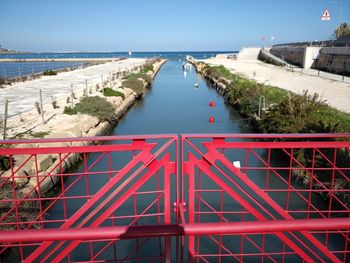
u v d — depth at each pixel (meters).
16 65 71.12
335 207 7.66
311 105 12.39
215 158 2.99
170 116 20.14
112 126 17.66
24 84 26.23
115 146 2.90
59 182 9.24
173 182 7.91
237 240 6.73
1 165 7.75
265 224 1.42
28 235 1.37
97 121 15.70
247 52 77.31
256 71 37.88
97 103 16.39
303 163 9.03
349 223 1.43
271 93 18.23
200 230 1.42
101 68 46.53
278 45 71.19
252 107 17.42
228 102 23.25
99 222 2.98
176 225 1.44
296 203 8.05
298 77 30.45
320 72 35.34
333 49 35.50
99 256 6.14
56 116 14.12
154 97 27.83
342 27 59.03
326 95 19.27
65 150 2.93
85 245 6.51
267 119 12.94
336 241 6.40
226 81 29.30
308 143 3.00
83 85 24.89
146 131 16.97
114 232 1.41
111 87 23.58
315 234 6.57
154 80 41.78
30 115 14.19
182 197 3.07
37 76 31.81
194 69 61.41
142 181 2.99
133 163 2.94
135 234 1.42
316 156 8.29
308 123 11.01
